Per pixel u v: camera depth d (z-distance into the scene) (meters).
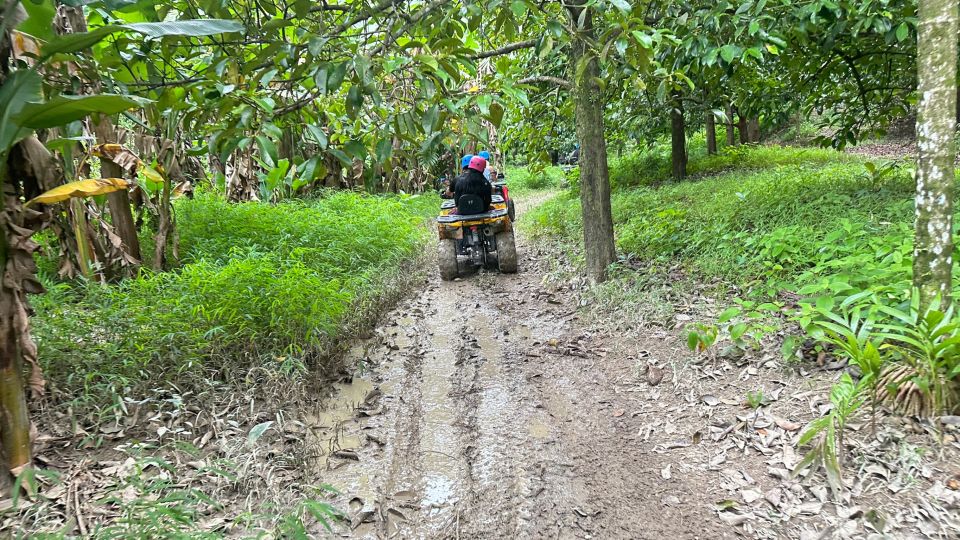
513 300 6.39
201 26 2.34
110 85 3.03
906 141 20.38
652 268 5.86
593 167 5.90
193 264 6.02
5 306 2.57
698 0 5.25
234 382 3.91
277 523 2.65
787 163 13.12
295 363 4.07
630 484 2.95
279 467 3.15
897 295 3.50
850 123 7.91
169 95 2.92
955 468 2.57
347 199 10.25
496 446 3.41
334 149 2.59
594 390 4.00
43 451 3.07
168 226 6.25
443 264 7.55
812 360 3.70
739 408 3.44
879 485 2.60
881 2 4.70
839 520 2.47
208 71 2.71
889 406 3.01
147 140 6.12
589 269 6.14
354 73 2.65
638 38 3.28
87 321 4.12
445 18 3.17
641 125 10.84
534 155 9.20
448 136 2.85
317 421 3.78
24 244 2.59
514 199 17.19
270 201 10.07
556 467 3.15
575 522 2.71
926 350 2.83
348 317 5.31
